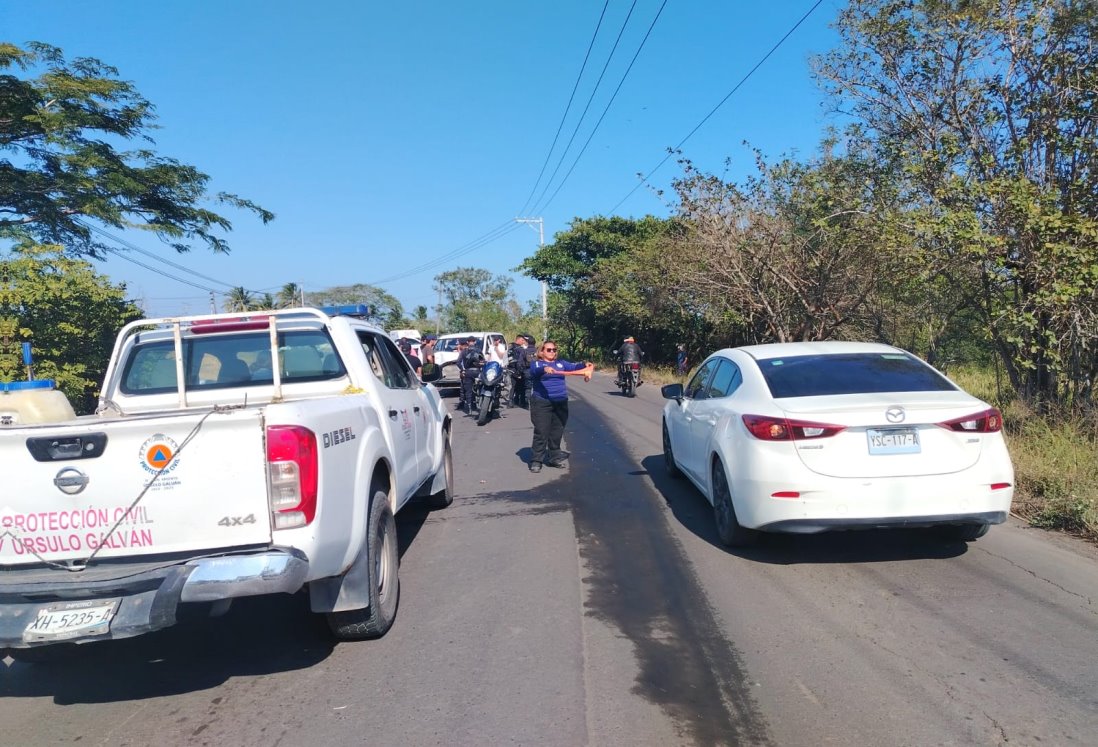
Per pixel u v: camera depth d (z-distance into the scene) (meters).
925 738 3.24
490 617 4.79
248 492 3.63
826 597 4.89
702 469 6.65
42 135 15.27
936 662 3.94
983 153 9.45
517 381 17.92
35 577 3.56
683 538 6.34
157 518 3.62
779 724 3.40
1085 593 4.80
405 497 5.69
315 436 3.78
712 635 4.39
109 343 13.03
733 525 5.78
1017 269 8.75
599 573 5.57
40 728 3.62
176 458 3.61
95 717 3.72
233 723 3.60
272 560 3.53
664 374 26.52
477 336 23.94
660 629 4.50
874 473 5.02
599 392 21.52
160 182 16.97
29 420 4.40
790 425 5.12
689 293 21.83
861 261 14.98
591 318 38.47
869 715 3.45
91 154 15.61
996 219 8.75
